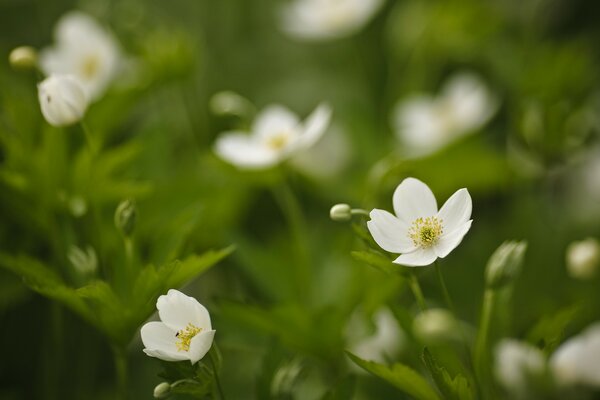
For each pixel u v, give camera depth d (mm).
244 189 712
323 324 606
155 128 721
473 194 782
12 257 578
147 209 682
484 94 864
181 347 530
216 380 537
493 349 592
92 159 636
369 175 730
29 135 674
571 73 789
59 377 696
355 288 647
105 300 561
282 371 582
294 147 680
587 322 695
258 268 677
